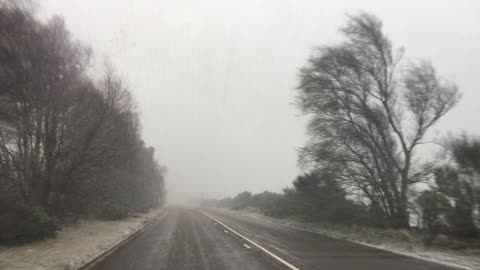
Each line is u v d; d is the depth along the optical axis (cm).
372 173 2155
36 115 1770
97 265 1039
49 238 1527
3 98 1563
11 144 1886
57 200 2053
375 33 2116
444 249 1344
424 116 1973
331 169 2298
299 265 1005
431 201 1709
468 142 1525
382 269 947
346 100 2195
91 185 2564
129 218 3189
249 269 959
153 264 1045
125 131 2488
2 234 1327
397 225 1947
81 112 1978
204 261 1086
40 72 1673
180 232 2066
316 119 2366
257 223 2891
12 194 1584
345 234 1966
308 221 2775
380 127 2075
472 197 1449
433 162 1881
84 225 2203
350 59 2130
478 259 1120
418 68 2019
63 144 1948
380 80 2086
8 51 1469
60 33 1820
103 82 2155
